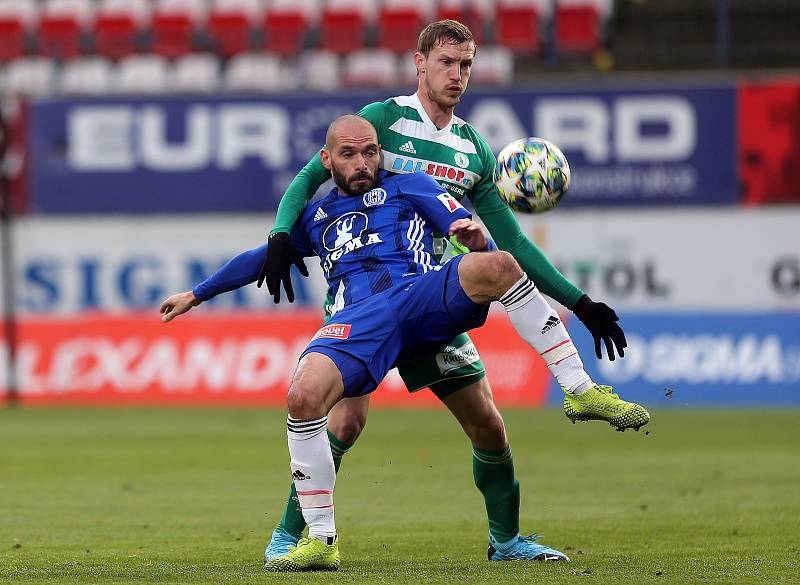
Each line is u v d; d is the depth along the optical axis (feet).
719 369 205.67
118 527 88.84
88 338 217.15
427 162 72.08
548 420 185.16
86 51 263.49
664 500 103.76
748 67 256.11
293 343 211.82
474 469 72.13
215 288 70.33
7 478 122.21
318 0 262.26
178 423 182.19
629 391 206.59
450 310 64.54
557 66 259.80
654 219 209.97
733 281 209.05
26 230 219.20
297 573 65.16
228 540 81.66
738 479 119.34
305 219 69.82
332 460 65.62
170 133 217.36
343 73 255.70
